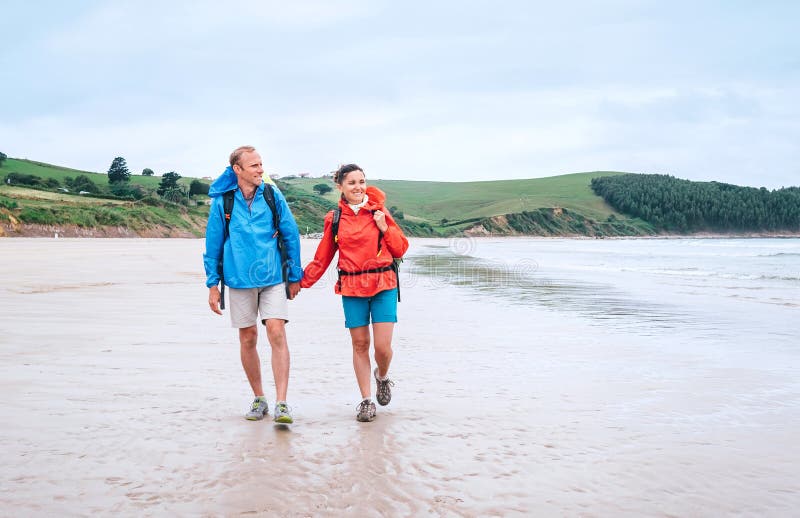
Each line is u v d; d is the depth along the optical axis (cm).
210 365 550
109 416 386
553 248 5981
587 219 18138
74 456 313
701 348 673
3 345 618
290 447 338
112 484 279
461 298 1231
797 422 398
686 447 346
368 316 431
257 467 305
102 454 317
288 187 14138
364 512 255
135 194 11256
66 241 4850
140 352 601
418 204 19938
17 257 2283
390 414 412
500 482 290
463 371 549
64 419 376
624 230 18388
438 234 14125
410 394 467
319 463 313
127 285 1330
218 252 420
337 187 438
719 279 1791
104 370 518
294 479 290
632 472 306
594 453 334
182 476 291
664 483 292
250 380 420
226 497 268
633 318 926
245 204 417
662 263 2830
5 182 10288
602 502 270
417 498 271
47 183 11194
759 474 305
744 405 438
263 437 356
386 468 307
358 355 428
